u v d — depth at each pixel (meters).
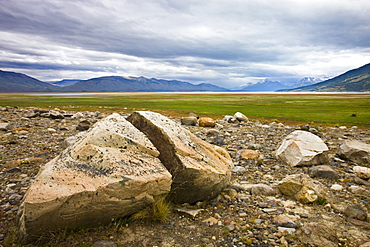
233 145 17.75
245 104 81.06
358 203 7.86
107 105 70.44
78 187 5.45
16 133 19.03
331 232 5.60
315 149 12.66
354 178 10.19
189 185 7.38
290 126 30.95
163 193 6.68
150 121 8.89
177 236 5.93
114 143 7.10
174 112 51.25
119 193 5.81
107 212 5.86
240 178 10.64
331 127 30.89
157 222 6.53
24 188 8.39
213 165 8.23
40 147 14.70
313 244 5.33
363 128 30.31
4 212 6.70
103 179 5.78
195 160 7.83
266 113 50.22
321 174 10.64
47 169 5.98
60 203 5.13
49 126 24.12
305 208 7.43
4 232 5.73
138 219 6.48
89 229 5.81
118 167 6.23
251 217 6.89
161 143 8.13
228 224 6.48
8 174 9.81
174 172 7.27
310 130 25.00
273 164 12.82
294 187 8.21
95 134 7.05
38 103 77.56
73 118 31.67
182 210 7.04
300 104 80.88
